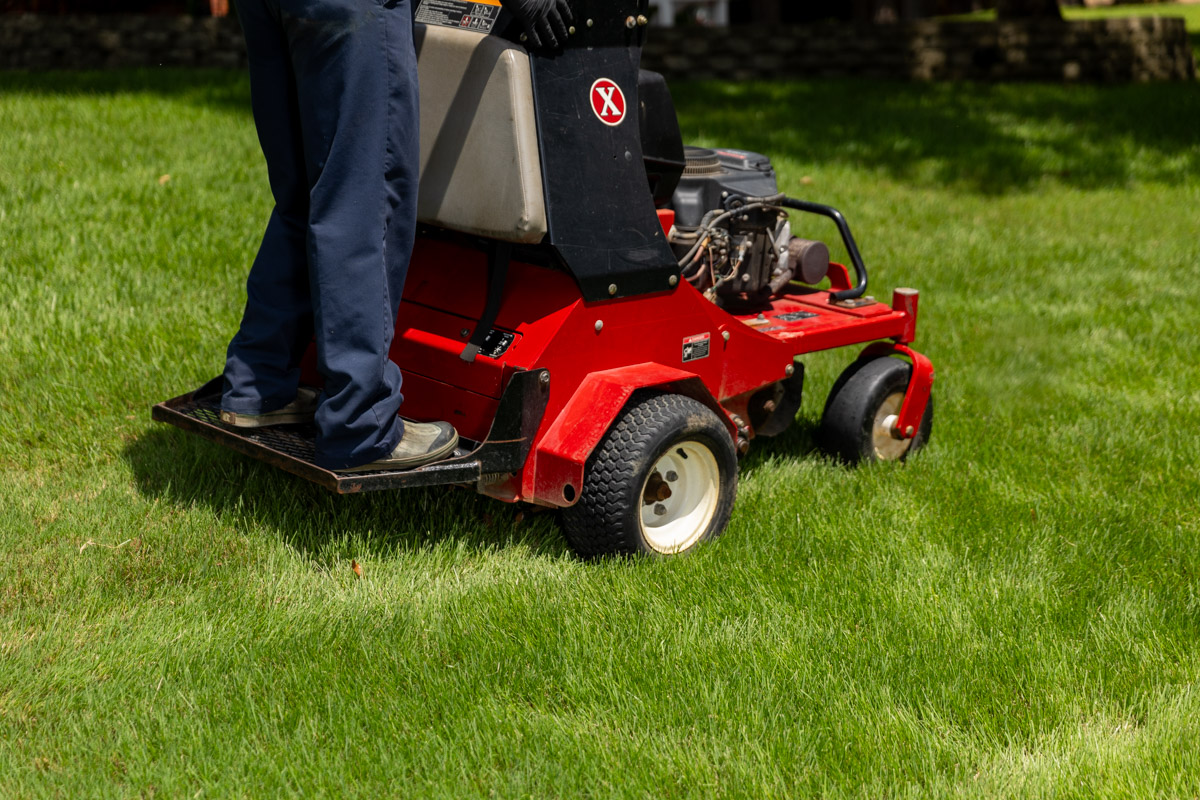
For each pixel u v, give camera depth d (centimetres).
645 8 341
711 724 275
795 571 352
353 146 292
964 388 534
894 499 410
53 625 305
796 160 1010
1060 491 428
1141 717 293
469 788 252
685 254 396
